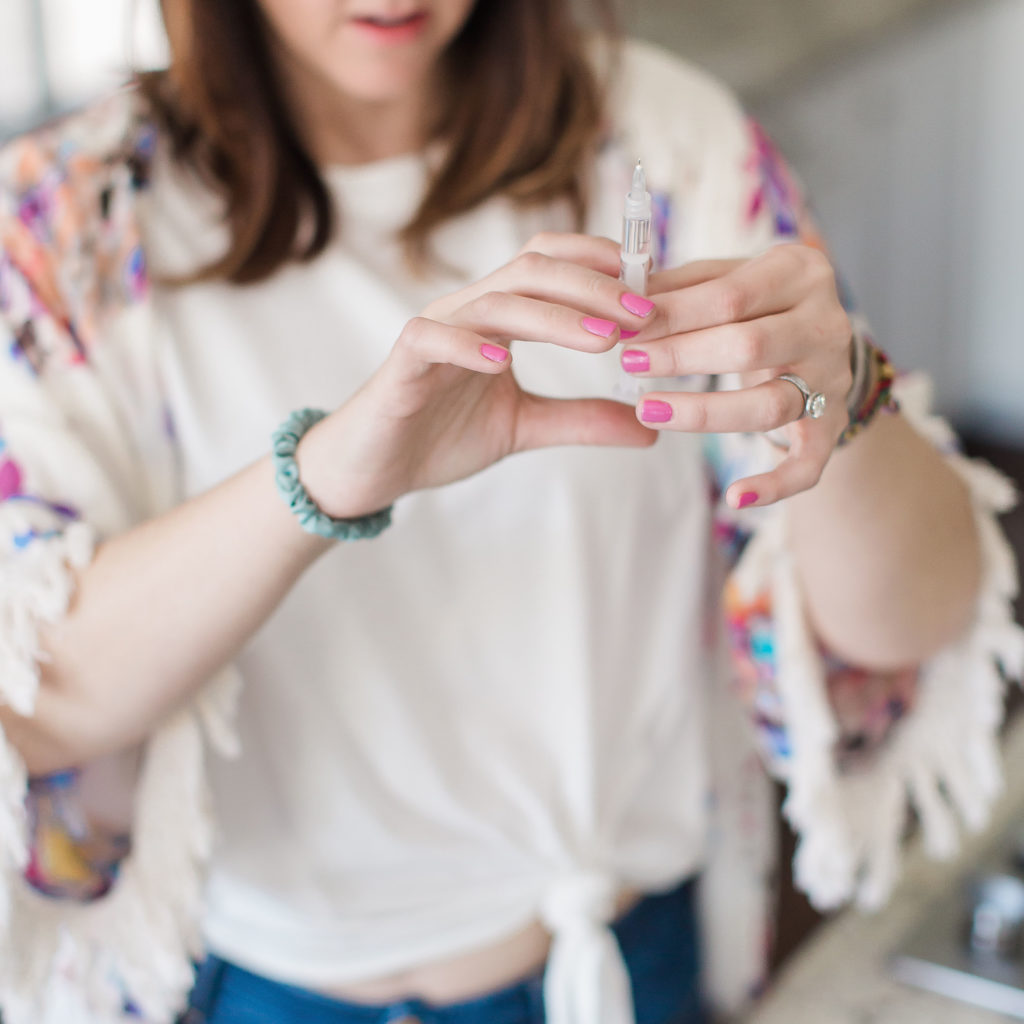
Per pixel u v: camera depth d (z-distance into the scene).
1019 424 3.87
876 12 3.39
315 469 0.85
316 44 0.95
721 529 1.09
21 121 2.62
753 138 1.11
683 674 1.12
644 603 1.10
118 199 1.01
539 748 1.08
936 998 1.03
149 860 0.98
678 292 0.79
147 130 1.04
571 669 1.06
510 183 1.06
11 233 0.98
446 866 1.08
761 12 3.15
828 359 0.79
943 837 1.08
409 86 0.96
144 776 0.97
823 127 3.51
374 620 1.04
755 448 1.05
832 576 0.98
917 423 1.02
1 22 2.56
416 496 1.02
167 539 0.89
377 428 0.81
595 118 1.07
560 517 1.04
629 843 1.12
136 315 1.00
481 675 1.06
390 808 1.07
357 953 1.07
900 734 1.08
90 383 0.97
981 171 3.63
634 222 0.78
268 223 1.02
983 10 3.47
